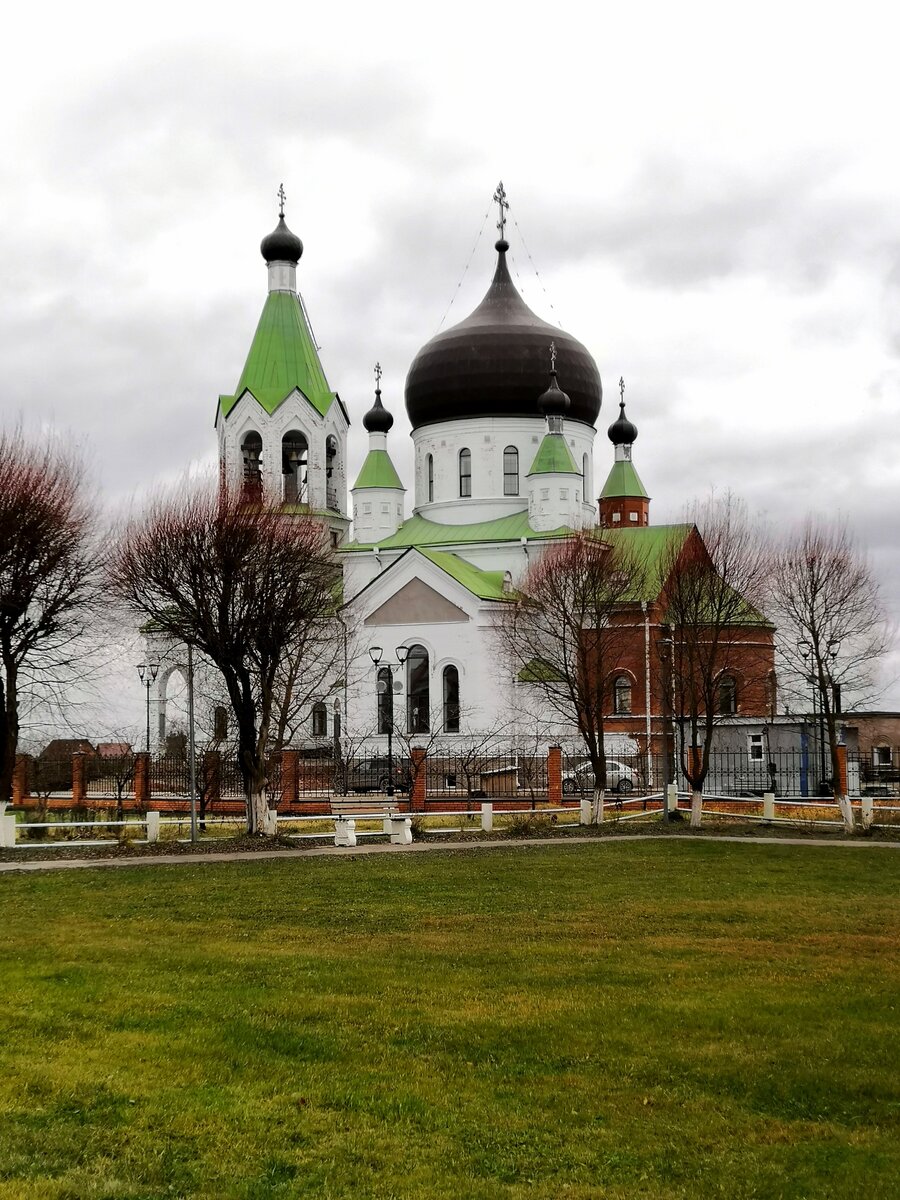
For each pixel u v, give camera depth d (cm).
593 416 8725
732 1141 1407
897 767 7481
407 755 7188
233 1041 1734
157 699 8231
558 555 6806
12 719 4272
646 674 7356
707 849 4003
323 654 6756
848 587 7269
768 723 6397
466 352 8512
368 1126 1445
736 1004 1927
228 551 4538
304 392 8194
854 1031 1784
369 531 8506
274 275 8462
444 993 1995
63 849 4106
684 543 7650
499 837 4500
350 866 3619
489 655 7456
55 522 4384
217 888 3152
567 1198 1259
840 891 3075
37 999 1933
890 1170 1318
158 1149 1367
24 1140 1373
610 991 2014
